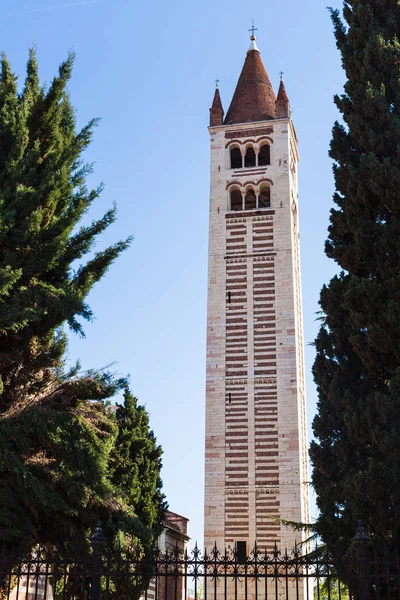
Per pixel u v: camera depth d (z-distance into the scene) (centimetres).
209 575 2038
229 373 6216
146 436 5216
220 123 7044
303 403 6394
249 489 5850
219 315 6406
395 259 2933
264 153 7019
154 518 5034
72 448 2650
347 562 2112
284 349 6206
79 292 2811
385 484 2500
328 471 2909
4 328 2616
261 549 5647
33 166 2908
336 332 3023
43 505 2553
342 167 3222
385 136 3148
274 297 6372
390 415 2608
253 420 6044
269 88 7256
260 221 6625
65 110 3186
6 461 2530
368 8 3453
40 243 2814
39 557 2147
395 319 2739
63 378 2936
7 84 3028
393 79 3294
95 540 2081
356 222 3073
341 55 3512
